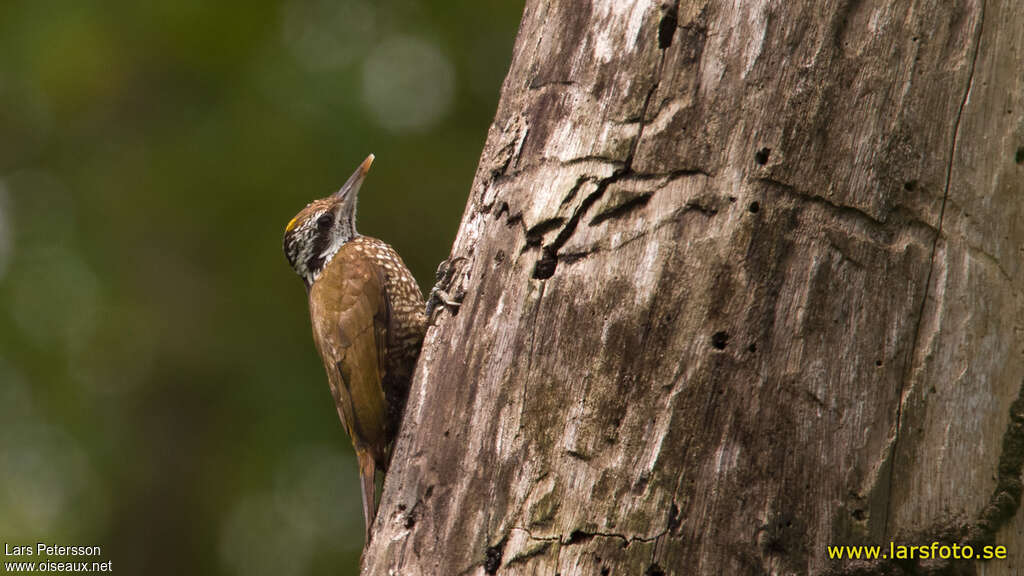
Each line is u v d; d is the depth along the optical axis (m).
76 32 20.28
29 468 19.56
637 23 7.52
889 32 6.98
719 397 6.75
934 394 6.73
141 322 19.39
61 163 21.02
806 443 6.66
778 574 6.55
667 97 7.30
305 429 18.94
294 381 19.14
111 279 19.81
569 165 7.59
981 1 7.03
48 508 19.67
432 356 8.10
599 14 7.77
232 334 19.33
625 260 7.14
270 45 20.28
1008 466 6.75
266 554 19.23
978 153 6.95
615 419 6.95
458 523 7.36
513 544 7.05
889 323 6.77
